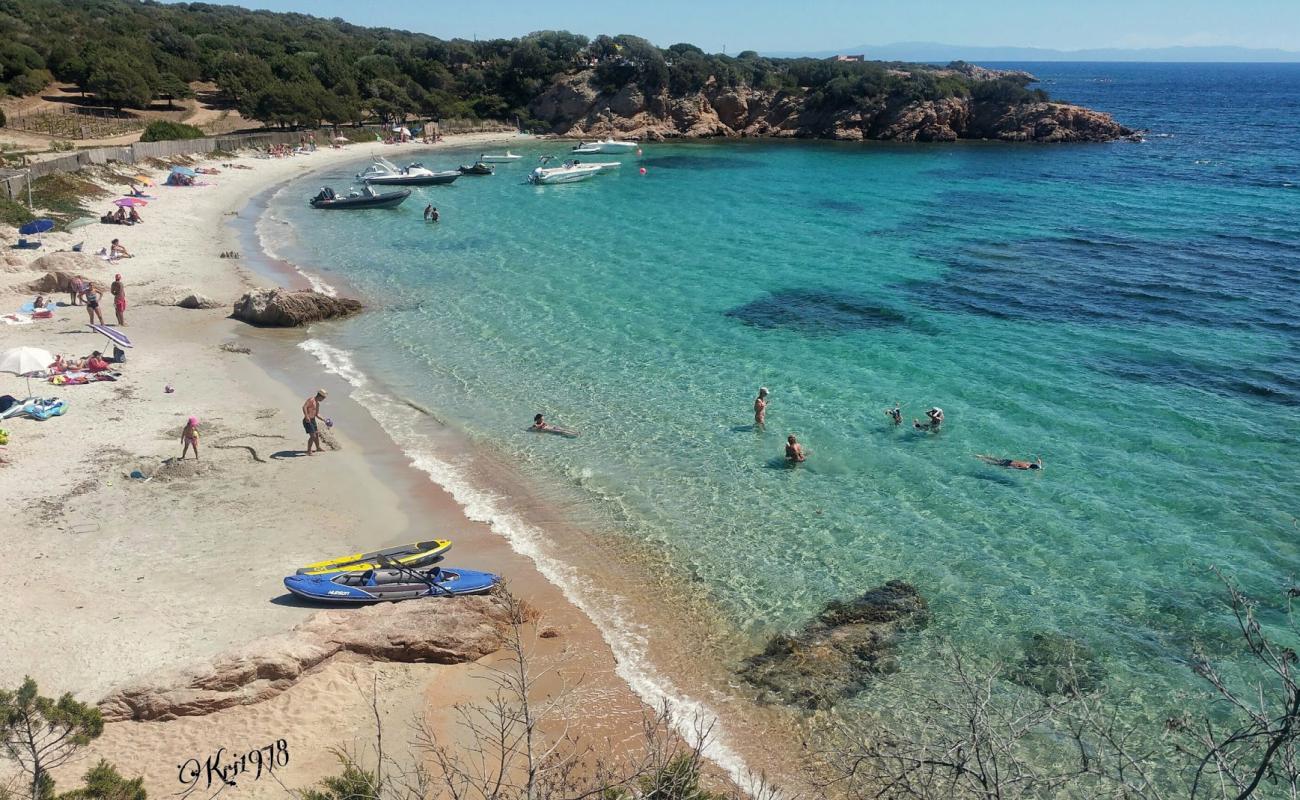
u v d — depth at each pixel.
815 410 27.59
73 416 25.22
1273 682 15.02
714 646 16.55
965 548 19.72
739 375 30.73
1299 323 34.81
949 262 47.31
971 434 25.55
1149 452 24.03
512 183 79.94
